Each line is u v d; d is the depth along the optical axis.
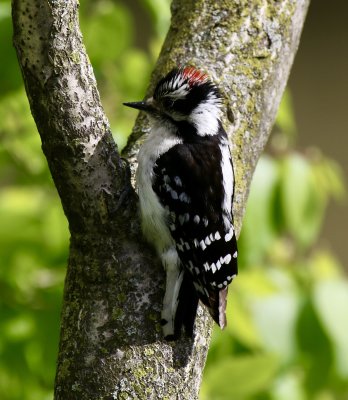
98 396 7.39
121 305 7.55
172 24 9.10
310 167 10.41
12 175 11.60
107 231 7.61
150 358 7.42
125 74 11.01
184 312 7.61
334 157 25.67
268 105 8.77
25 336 9.64
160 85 8.48
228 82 8.55
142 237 7.75
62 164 7.47
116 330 7.48
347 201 24.23
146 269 7.68
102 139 7.51
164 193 7.87
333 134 25.86
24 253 10.36
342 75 26.31
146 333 7.48
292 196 10.14
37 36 7.12
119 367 7.40
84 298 7.62
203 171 7.97
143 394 7.36
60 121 7.34
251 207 10.06
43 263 10.34
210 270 7.78
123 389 7.36
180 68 8.48
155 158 8.02
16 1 7.04
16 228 10.33
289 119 11.06
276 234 10.21
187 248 7.75
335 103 26.12
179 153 8.02
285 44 8.91
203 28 8.83
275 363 9.09
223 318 7.65
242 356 9.61
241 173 8.44
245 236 10.05
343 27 26.66
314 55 26.53
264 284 10.03
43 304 9.96
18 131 10.77
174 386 7.44
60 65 7.22
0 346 9.57
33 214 10.48
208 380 9.04
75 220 7.64
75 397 7.45
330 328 9.83
